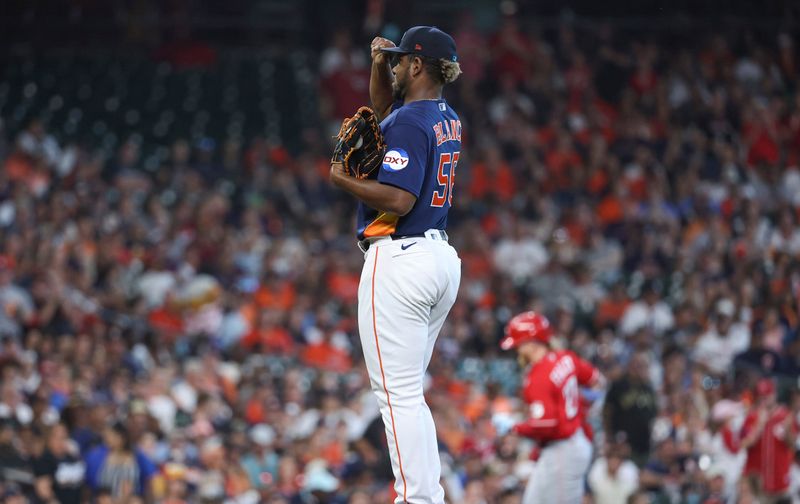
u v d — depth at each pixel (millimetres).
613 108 82188
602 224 67938
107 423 38844
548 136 77438
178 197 65062
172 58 93750
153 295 53594
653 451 42969
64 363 43562
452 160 18172
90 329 47062
